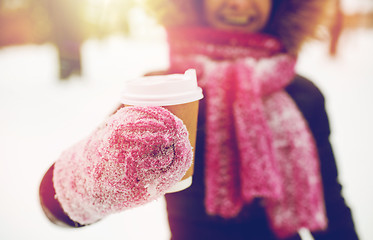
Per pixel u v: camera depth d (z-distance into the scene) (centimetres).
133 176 38
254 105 68
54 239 157
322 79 550
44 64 860
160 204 193
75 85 539
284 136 72
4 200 192
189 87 44
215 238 71
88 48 1308
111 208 40
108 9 112
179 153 39
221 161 69
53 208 44
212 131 69
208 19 75
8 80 631
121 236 159
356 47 975
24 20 1230
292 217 71
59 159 44
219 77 70
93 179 39
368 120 325
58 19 521
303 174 71
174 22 78
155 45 1445
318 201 71
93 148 41
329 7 77
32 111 390
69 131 311
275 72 71
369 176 209
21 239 156
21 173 227
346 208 72
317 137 73
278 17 75
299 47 77
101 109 382
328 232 72
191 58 72
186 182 48
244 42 71
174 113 43
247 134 68
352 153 246
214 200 69
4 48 1252
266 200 71
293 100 73
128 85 44
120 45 1470
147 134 38
